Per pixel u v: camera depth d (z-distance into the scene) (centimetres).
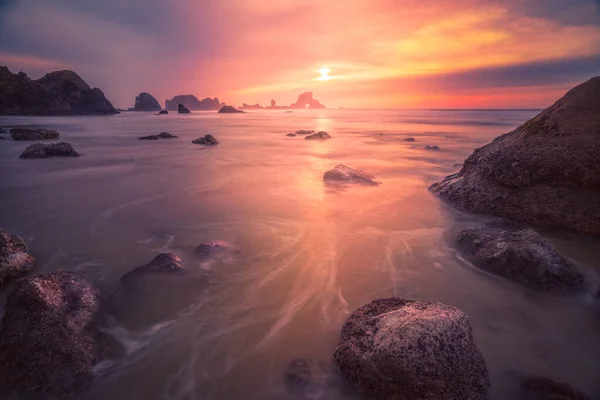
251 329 529
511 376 444
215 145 3139
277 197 1265
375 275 688
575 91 967
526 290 619
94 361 464
